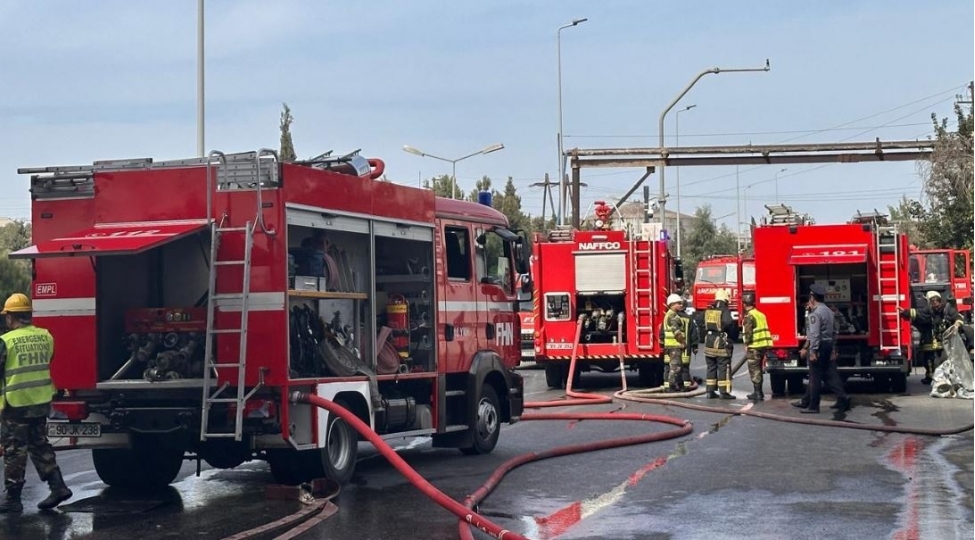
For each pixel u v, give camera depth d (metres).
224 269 10.14
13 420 10.00
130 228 10.40
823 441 14.30
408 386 12.38
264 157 10.14
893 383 21.28
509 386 14.24
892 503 9.83
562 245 23.97
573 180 33.25
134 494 11.00
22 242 37.47
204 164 10.34
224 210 10.20
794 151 32.88
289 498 10.48
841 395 17.98
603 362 23.86
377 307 12.12
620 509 9.75
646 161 33.00
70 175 10.73
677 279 26.05
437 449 14.34
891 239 20.78
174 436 10.46
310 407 10.41
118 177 10.49
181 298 10.77
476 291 13.57
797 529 8.77
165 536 8.82
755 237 21.11
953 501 9.90
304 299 10.63
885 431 15.23
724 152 32.66
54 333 10.66
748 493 10.45
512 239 14.29
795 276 20.95
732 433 15.31
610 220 27.39
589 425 16.78
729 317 20.47
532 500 10.25
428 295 12.59
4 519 9.62
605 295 23.83
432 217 12.69
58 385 10.62
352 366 11.20
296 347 10.48
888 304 20.70
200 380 10.05
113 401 10.40
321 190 10.67
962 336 20.28
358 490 10.93
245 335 10.03
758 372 20.14
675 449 13.69
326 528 9.03
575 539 8.55
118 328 10.74
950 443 13.99
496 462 12.95
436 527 9.08
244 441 10.32
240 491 11.09
